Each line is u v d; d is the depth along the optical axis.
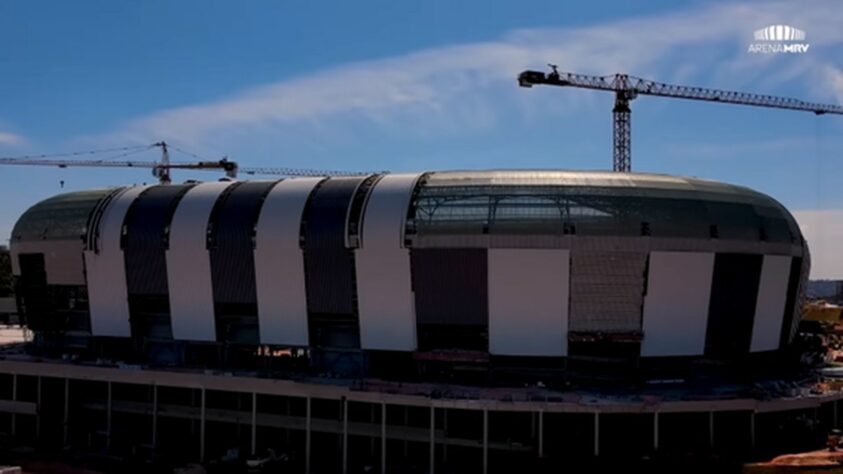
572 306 92.69
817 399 89.31
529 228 91.25
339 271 98.56
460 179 97.44
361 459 90.81
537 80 185.88
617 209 92.56
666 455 79.56
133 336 111.44
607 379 94.44
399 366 100.25
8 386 112.94
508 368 95.88
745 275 98.94
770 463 79.44
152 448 96.81
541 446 81.31
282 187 105.50
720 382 97.69
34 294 119.06
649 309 93.81
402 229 94.00
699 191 98.00
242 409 100.56
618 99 196.38
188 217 106.31
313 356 102.50
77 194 119.06
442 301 94.81
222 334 106.62
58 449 98.19
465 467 85.31
